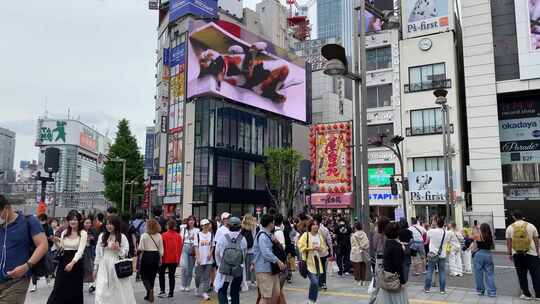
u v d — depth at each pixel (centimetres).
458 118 3331
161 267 1031
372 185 3509
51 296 745
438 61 3403
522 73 3180
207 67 4059
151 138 5644
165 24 5047
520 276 1032
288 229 1251
